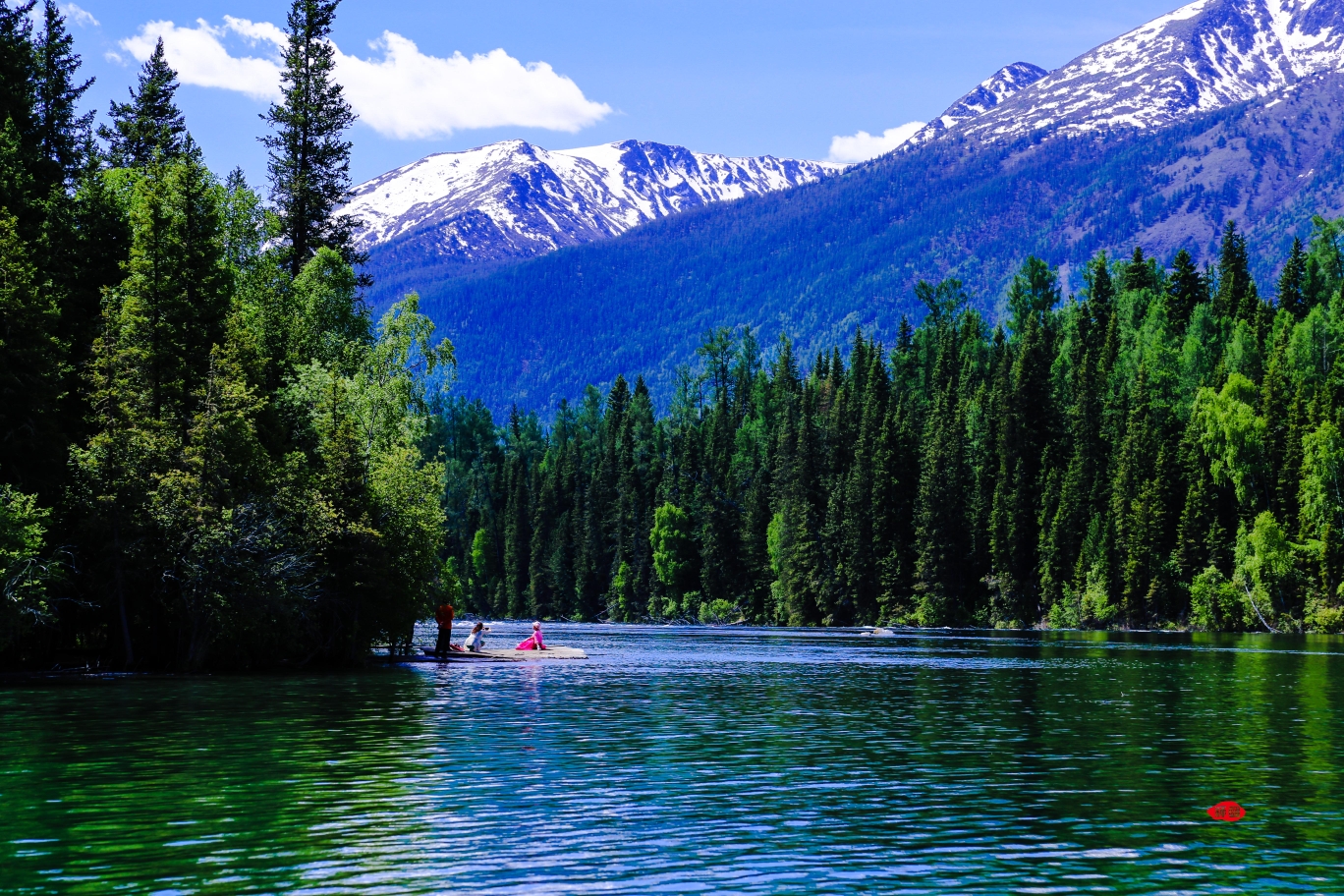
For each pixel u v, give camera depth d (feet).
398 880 47.21
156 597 157.28
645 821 58.80
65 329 170.50
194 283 174.60
